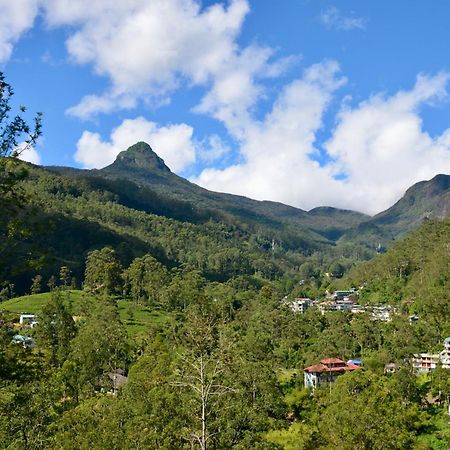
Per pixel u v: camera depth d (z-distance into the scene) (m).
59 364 69.94
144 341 91.12
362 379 45.66
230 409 35.22
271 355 86.62
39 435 31.44
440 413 68.12
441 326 121.00
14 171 17.19
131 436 32.34
